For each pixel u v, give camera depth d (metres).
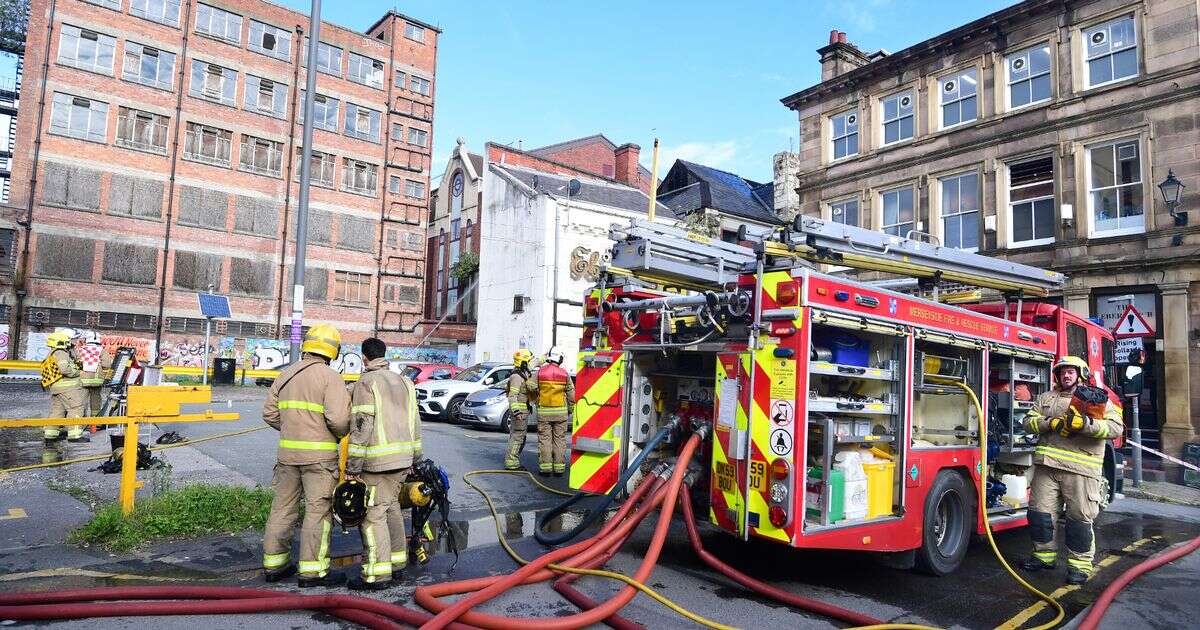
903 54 18.78
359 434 4.80
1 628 3.86
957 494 6.21
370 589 4.79
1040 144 15.99
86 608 3.99
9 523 5.99
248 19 34.41
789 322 5.05
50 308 28.70
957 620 4.85
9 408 14.73
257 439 11.54
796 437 4.88
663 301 6.10
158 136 31.73
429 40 40.62
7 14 36.81
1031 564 6.24
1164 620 4.97
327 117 36.69
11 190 28.53
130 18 31.23
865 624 4.57
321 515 4.80
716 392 5.52
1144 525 8.46
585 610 4.55
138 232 30.94
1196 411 13.30
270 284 34.28
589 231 27.64
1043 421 6.11
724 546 6.52
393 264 38.31
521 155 34.28
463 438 13.28
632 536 6.75
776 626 4.54
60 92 29.47
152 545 5.59
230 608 4.21
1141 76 14.45
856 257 6.21
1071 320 8.28
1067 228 15.41
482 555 5.82
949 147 17.77
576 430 6.80
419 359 37.81
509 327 28.25
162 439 10.57
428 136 40.25
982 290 8.71
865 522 5.26
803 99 21.59
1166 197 13.39
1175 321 13.67
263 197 34.38
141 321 30.80
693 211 28.19
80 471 8.28
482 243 30.56
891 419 5.74
